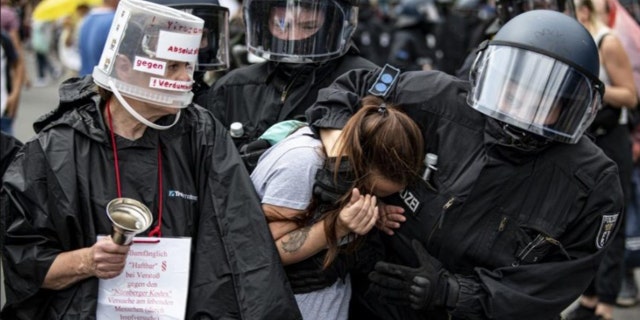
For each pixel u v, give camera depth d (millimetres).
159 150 2506
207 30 3268
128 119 2463
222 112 3391
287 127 2824
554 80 2533
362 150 2533
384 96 2793
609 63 4684
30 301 2492
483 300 2602
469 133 2688
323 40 3141
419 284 2586
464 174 2654
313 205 2598
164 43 2377
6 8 7316
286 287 2518
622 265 4930
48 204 2406
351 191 2551
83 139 2449
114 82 2383
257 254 2512
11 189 2408
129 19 2373
